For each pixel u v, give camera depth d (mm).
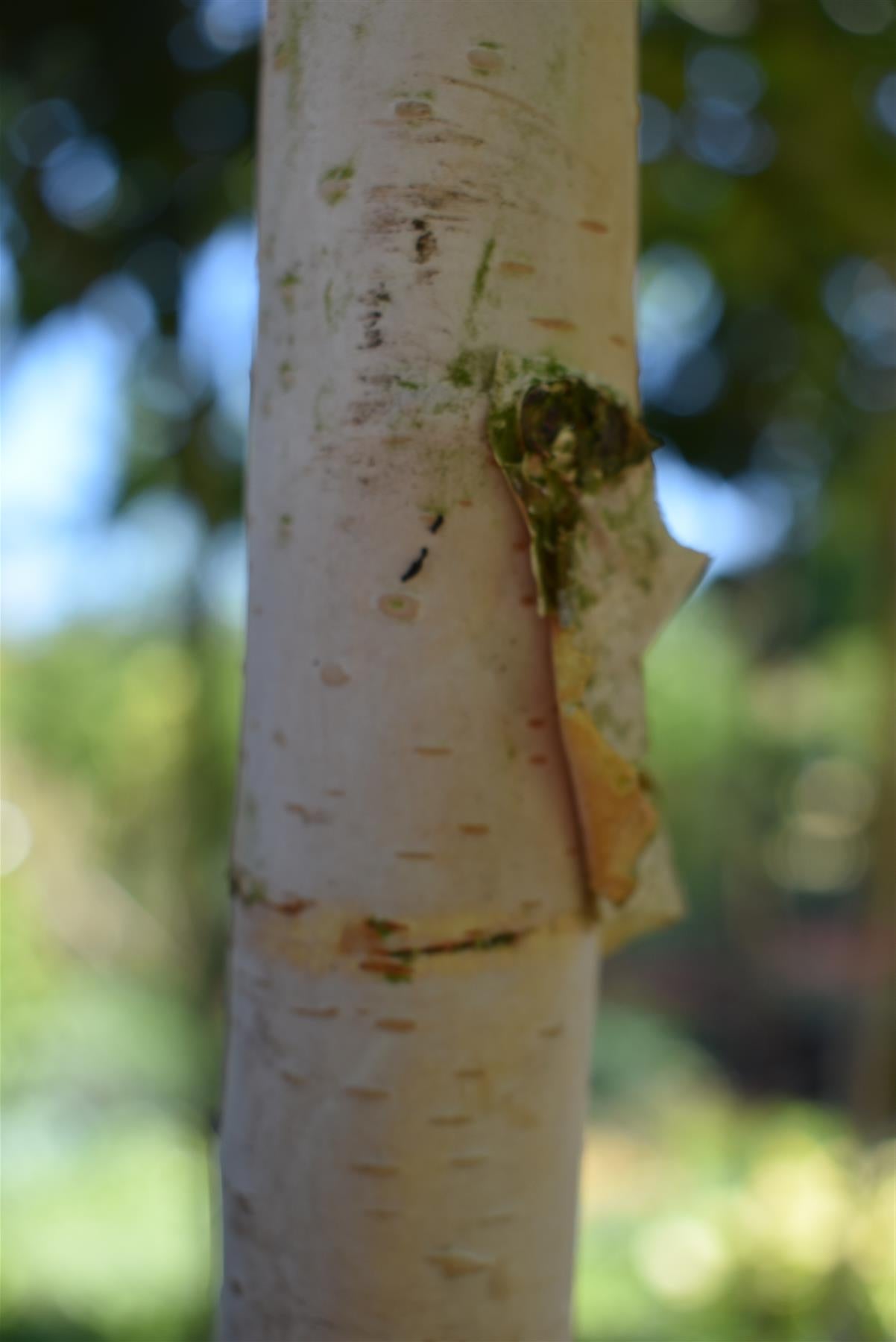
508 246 447
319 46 452
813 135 1139
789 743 5043
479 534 449
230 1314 486
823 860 6164
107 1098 3193
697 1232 2127
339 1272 463
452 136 443
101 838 4688
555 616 449
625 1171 2992
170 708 3531
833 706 5016
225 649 3033
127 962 4336
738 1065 4336
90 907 4539
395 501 447
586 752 455
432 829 453
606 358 463
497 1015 461
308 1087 463
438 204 443
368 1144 459
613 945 500
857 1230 1709
